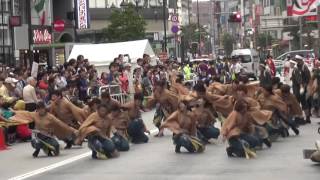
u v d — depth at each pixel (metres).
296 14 41.56
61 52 53.81
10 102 25.11
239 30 173.88
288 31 106.00
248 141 18.73
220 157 18.88
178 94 27.92
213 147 21.12
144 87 38.94
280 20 101.56
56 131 20.78
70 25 68.44
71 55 47.09
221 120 22.73
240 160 18.12
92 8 100.44
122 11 79.31
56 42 61.31
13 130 25.05
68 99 25.53
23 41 34.84
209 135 21.70
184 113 20.16
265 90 22.28
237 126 18.70
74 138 20.97
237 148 18.59
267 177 15.19
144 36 79.56
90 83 33.69
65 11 70.31
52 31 59.03
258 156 18.75
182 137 19.92
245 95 21.78
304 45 82.75
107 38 82.94
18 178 16.53
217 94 23.83
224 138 19.08
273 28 101.19
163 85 25.23
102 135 19.58
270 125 21.61
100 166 17.98
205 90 22.28
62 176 16.50
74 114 22.44
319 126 25.39
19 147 23.64
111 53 46.62
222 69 53.78
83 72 33.19
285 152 19.36
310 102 27.56
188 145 19.89
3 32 49.66
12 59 49.94
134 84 38.44
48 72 32.00
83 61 36.78
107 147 19.45
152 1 112.06
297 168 16.38
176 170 16.70
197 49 115.25
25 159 20.25
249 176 15.41
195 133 20.36
